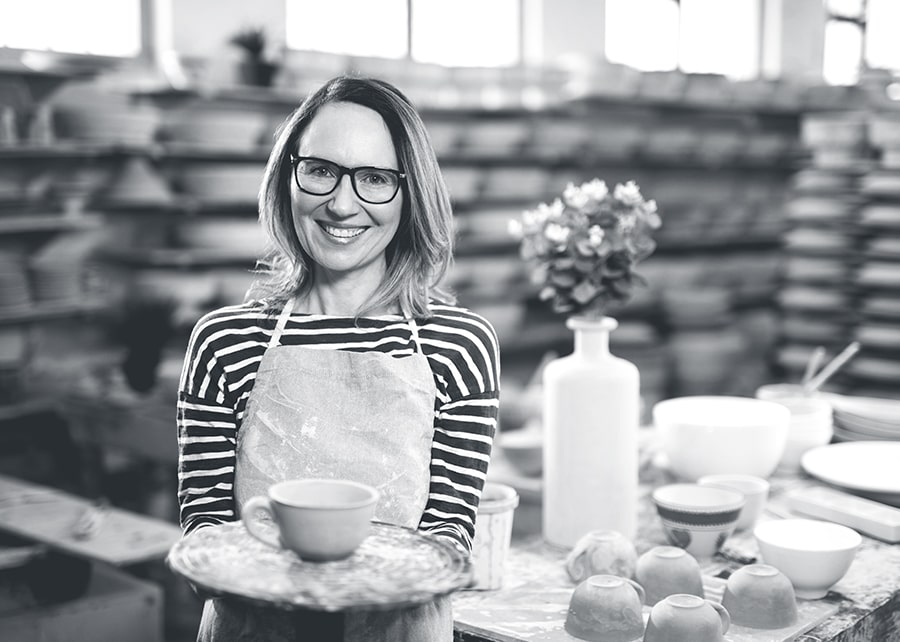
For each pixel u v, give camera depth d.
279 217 1.64
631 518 2.07
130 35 4.79
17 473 4.52
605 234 2.03
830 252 5.80
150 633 3.09
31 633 2.85
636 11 6.89
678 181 6.40
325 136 1.56
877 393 5.63
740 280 6.46
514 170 5.27
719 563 1.96
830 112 6.75
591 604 1.62
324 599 1.15
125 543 3.03
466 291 5.24
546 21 6.34
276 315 1.63
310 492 1.31
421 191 1.59
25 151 4.14
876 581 1.87
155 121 4.38
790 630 1.65
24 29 4.45
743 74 7.69
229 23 5.02
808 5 7.61
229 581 1.20
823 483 2.41
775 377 6.46
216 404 1.59
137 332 4.22
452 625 1.62
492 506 1.82
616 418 2.03
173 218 4.64
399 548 1.32
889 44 7.72
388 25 5.75
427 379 1.57
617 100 5.82
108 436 4.13
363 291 1.64
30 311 4.19
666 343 6.02
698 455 2.24
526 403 2.68
